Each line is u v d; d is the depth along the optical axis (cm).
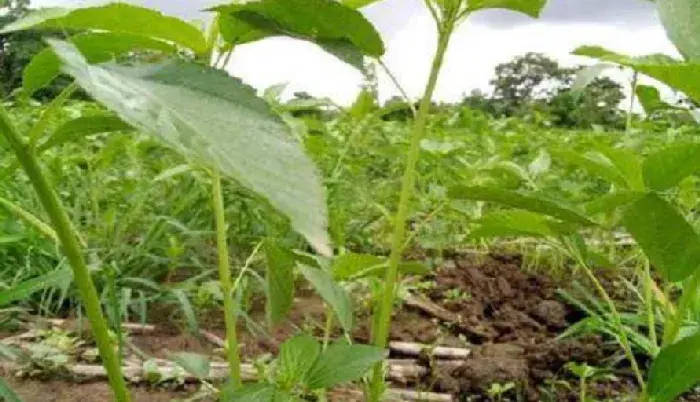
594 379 105
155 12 50
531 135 283
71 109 208
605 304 134
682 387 62
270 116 31
